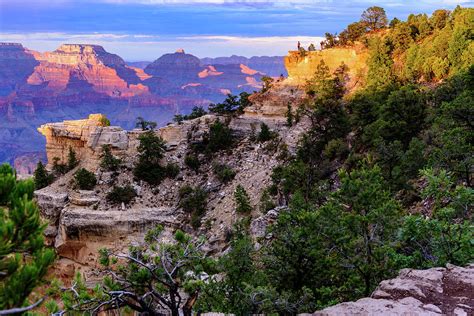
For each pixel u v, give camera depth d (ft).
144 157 317.83
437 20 325.21
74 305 46.19
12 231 28.09
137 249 54.90
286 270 79.87
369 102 229.04
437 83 254.88
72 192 302.66
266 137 311.47
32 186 31.17
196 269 54.90
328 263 76.95
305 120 301.63
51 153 370.94
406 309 46.70
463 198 72.54
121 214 277.85
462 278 55.11
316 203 155.02
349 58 338.34
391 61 307.17
